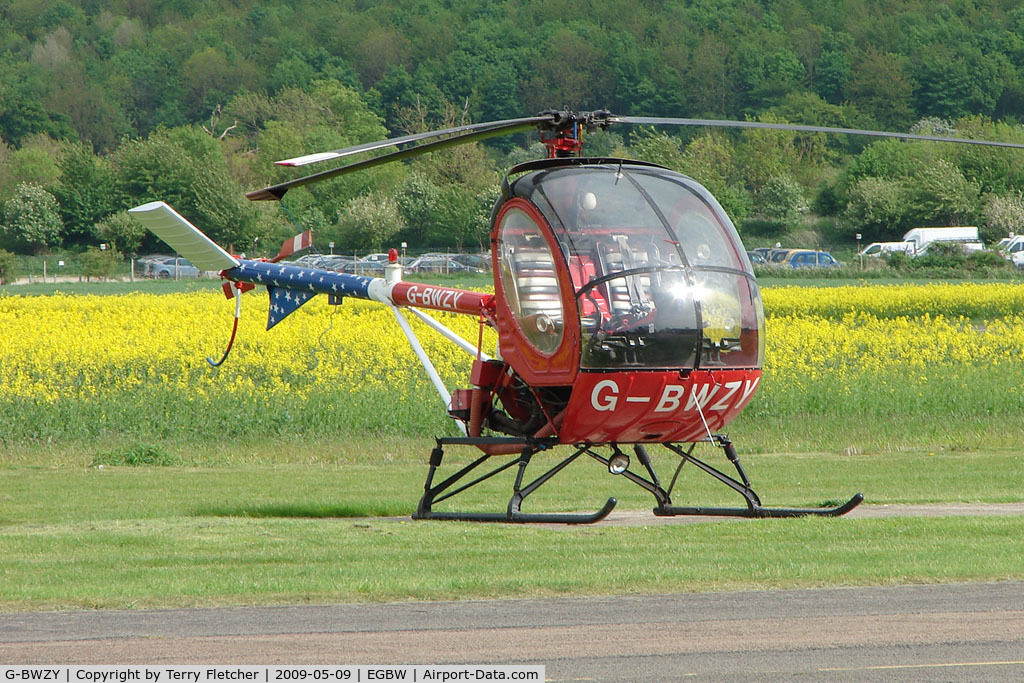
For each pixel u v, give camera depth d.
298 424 57.78
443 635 19.78
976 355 76.44
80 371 69.25
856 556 26.25
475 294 35.75
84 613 21.41
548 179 30.39
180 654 18.73
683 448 54.97
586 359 28.72
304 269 42.06
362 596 22.61
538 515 32.81
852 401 62.12
